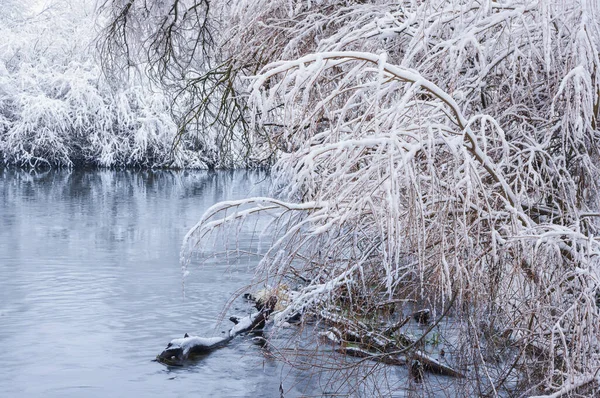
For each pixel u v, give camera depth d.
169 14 14.74
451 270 6.23
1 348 9.79
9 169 43.41
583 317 5.59
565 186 6.93
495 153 6.86
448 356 8.00
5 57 44.03
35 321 11.09
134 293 12.96
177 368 9.16
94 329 10.74
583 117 6.41
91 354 9.63
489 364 6.80
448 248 6.13
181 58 15.05
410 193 5.42
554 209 6.94
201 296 12.80
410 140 6.04
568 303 6.31
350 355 7.64
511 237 5.79
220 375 8.90
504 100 6.85
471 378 6.79
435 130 5.95
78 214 23.78
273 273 6.95
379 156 5.50
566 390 5.77
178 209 25.50
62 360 9.38
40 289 13.14
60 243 18.03
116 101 42.75
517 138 7.14
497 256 6.11
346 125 6.21
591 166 6.61
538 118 6.91
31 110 42.53
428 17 6.58
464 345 6.62
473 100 7.05
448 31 7.27
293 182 6.48
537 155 7.08
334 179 5.82
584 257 6.02
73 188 32.75
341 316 7.12
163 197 29.36
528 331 6.25
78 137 44.41
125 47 15.33
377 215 5.74
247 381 8.67
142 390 8.45
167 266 15.40
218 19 14.19
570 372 5.66
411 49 6.65
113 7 15.14
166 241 18.56
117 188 33.12
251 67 11.98
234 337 10.36
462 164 6.12
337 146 5.53
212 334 10.52
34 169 43.41
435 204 6.22
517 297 6.52
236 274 14.66
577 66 5.75
